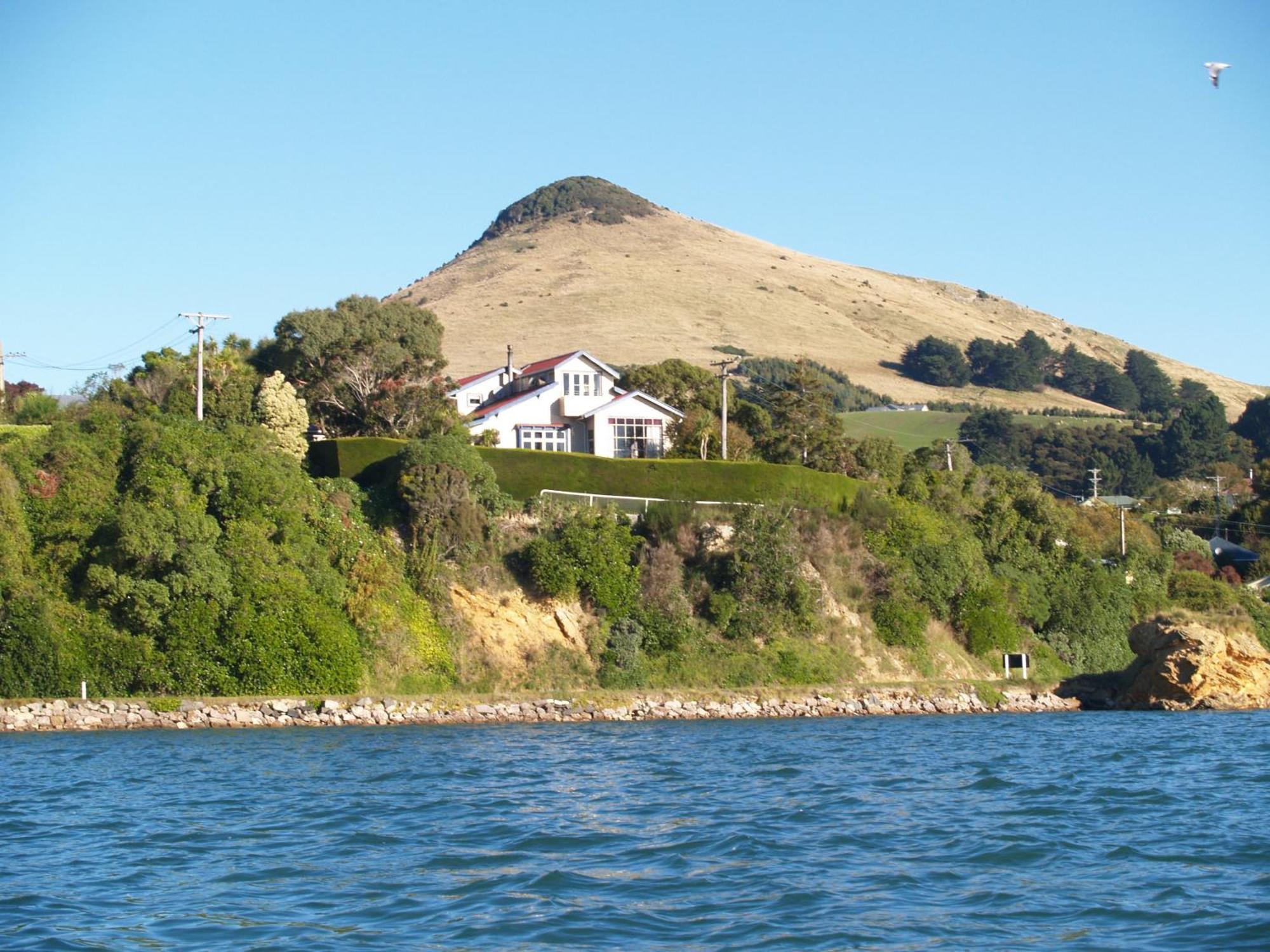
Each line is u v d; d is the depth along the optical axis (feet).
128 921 76.95
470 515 223.71
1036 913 78.02
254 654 193.88
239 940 72.84
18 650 186.09
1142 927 75.05
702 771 138.62
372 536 219.61
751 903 80.33
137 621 193.98
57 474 209.26
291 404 246.47
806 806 115.34
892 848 96.89
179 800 119.34
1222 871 89.35
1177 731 182.29
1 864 92.17
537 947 71.31
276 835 102.83
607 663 218.79
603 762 146.41
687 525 237.04
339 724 187.62
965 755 153.28
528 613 220.02
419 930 74.69
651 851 95.71
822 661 231.30
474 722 193.77
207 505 209.05
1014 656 257.55
